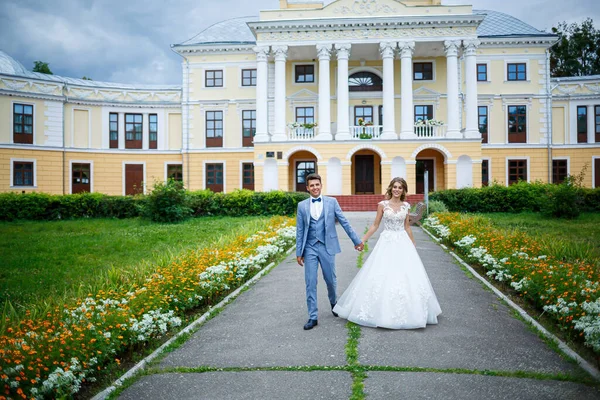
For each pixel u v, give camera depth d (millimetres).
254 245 11328
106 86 34344
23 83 31031
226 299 7914
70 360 4633
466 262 10797
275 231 13953
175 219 20297
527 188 22688
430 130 30500
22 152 31047
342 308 6609
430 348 5445
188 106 34594
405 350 5391
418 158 32750
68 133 32969
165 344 5828
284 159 29938
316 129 31781
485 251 9938
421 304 6176
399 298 6156
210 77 34594
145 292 6699
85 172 33625
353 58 33062
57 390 4316
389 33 29641
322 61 29875
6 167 30516
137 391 4609
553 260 8672
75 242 14398
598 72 49406
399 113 33000
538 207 22312
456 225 13930
